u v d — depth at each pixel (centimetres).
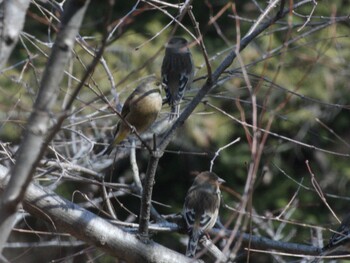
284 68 2152
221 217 1977
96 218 888
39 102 607
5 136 1308
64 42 606
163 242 2080
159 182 2447
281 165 2347
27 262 1569
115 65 1822
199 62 2169
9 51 602
